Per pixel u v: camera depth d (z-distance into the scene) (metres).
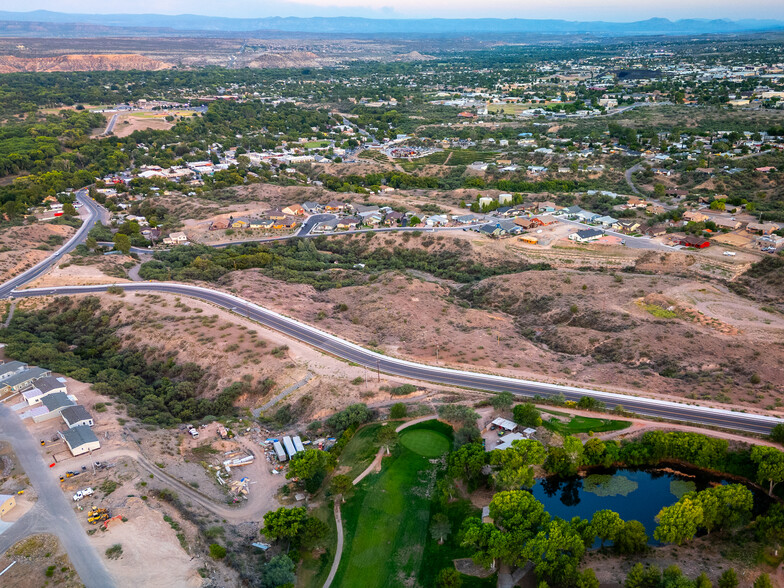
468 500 102.88
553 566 84.44
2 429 115.31
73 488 97.81
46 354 149.25
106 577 79.94
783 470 98.12
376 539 95.25
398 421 124.62
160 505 95.50
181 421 130.00
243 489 105.38
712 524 92.06
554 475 109.25
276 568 83.88
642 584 80.81
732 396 127.31
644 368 144.25
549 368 145.88
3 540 85.75
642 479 108.50
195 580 80.25
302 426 125.94
